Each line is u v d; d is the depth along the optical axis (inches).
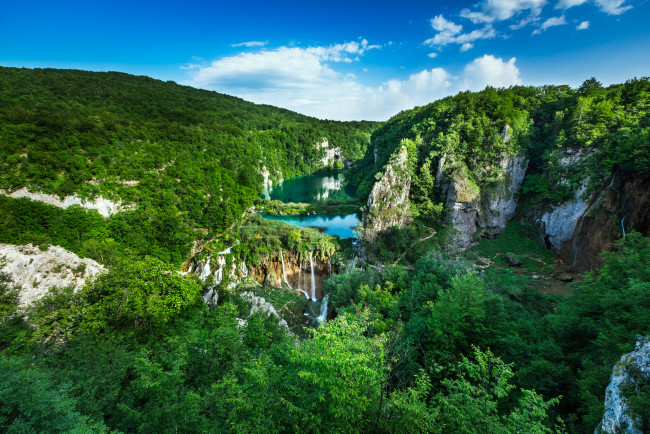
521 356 811.4
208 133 5570.9
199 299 1140.5
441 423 456.1
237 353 693.3
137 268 1027.3
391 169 3380.9
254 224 3499.0
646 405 426.9
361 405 397.7
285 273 2977.4
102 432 390.0
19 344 731.4
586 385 601.6
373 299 1681.8
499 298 1056.8
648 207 2188.7
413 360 758.5
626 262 1024.9
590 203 2512.3
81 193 2635.3
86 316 837.8
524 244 3002.0
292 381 457.7
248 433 379.2
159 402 474.9
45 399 377.1
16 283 974.4
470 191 3122.5
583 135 2677.2
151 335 854.5
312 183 7588.6
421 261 2065.7
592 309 949.8
